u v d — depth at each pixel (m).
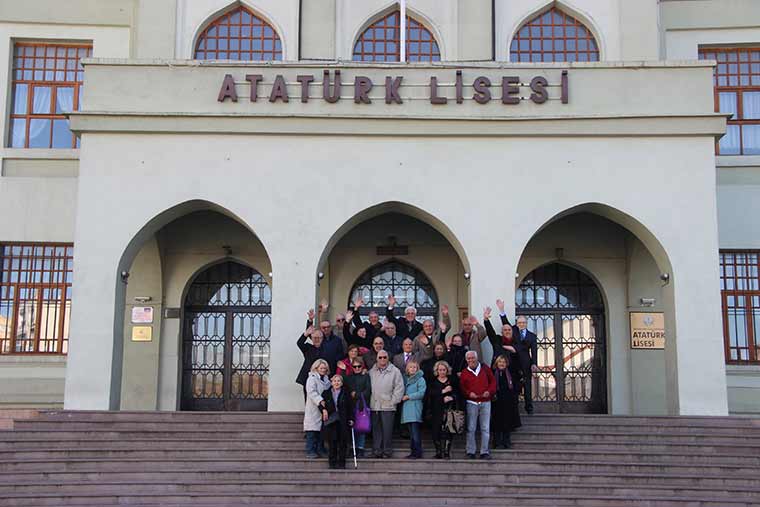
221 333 18.73
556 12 19.08
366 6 18.92
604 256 18.52
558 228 18.55
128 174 15.58
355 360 12.78
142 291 18.39
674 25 19.64
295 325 15.20
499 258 15.37
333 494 11.68
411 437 12.79
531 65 15.80
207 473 12.20
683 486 12.02
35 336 18.55
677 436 13.59
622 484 12.16
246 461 12.59
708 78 15.73
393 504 11.57
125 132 15.64
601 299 18.77
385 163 15.66
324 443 13.19
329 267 18.45
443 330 13.77
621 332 18.33
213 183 15.59
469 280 15.46
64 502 11.43
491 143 15.70
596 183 15.55
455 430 12.69
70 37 19.56
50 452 12.69
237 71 15.86
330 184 15.60
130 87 15.79
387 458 12.73
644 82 15.74
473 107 15.71
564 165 15.61
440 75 15.80
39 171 18.98
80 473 12.10
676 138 15.65
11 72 19.45
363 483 11.99
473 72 15.82
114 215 15.45
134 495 11.59
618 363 18.22
